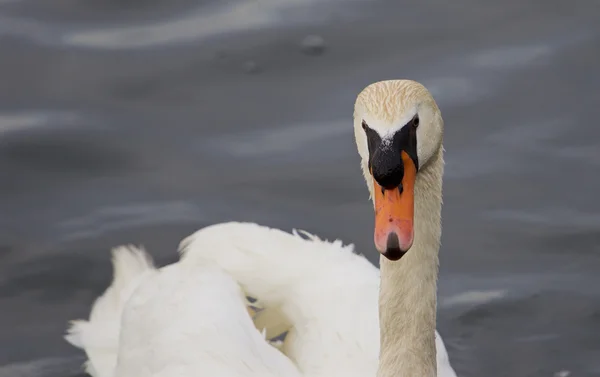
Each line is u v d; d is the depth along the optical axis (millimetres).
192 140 14914
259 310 10867
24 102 15562
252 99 15594
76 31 17000
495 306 12367
